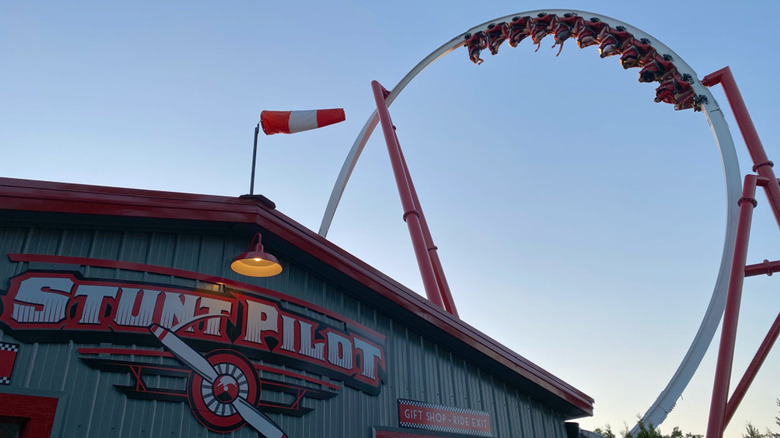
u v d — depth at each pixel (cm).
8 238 826
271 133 1070
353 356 1123
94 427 782
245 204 959
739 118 2969
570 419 1842
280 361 985
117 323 845
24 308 793
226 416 894
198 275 936
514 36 3525
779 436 3444
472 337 1370
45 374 775
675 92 3253
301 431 981
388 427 1138
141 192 895
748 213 2544
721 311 2834
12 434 736
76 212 845
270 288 1020
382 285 1173
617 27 3325
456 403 1338
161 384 850
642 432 1759
